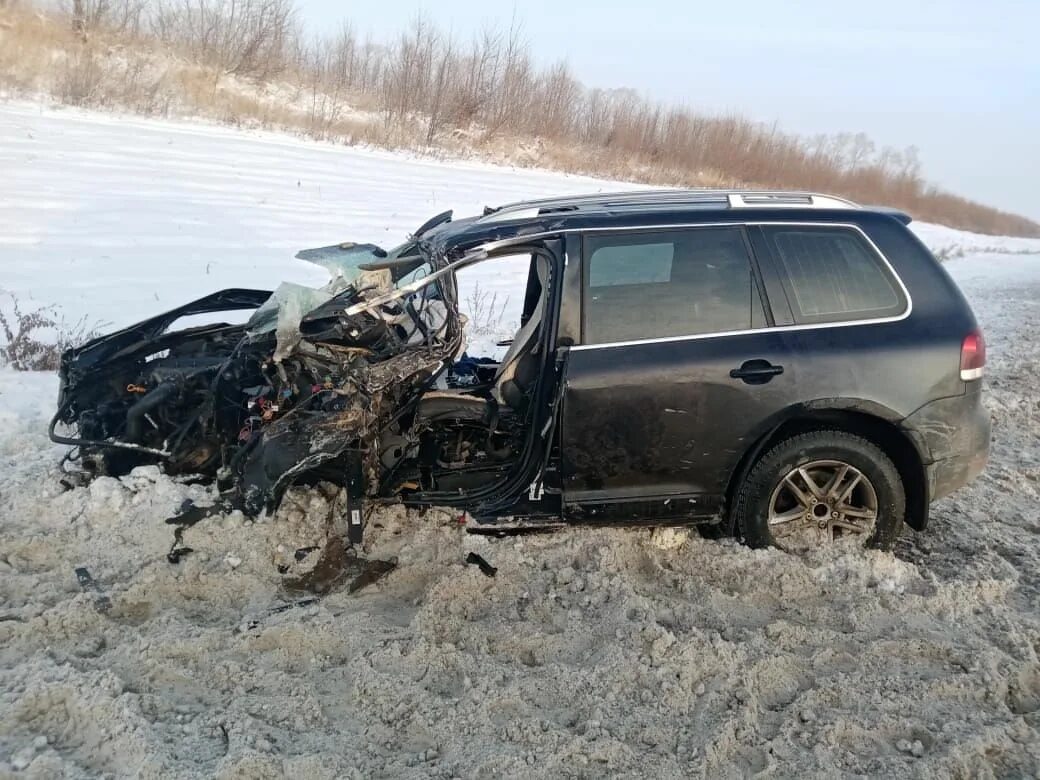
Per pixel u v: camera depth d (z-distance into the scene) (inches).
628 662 145.6
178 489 183.2
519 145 1229.1
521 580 172.4
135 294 368.2
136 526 176.4
